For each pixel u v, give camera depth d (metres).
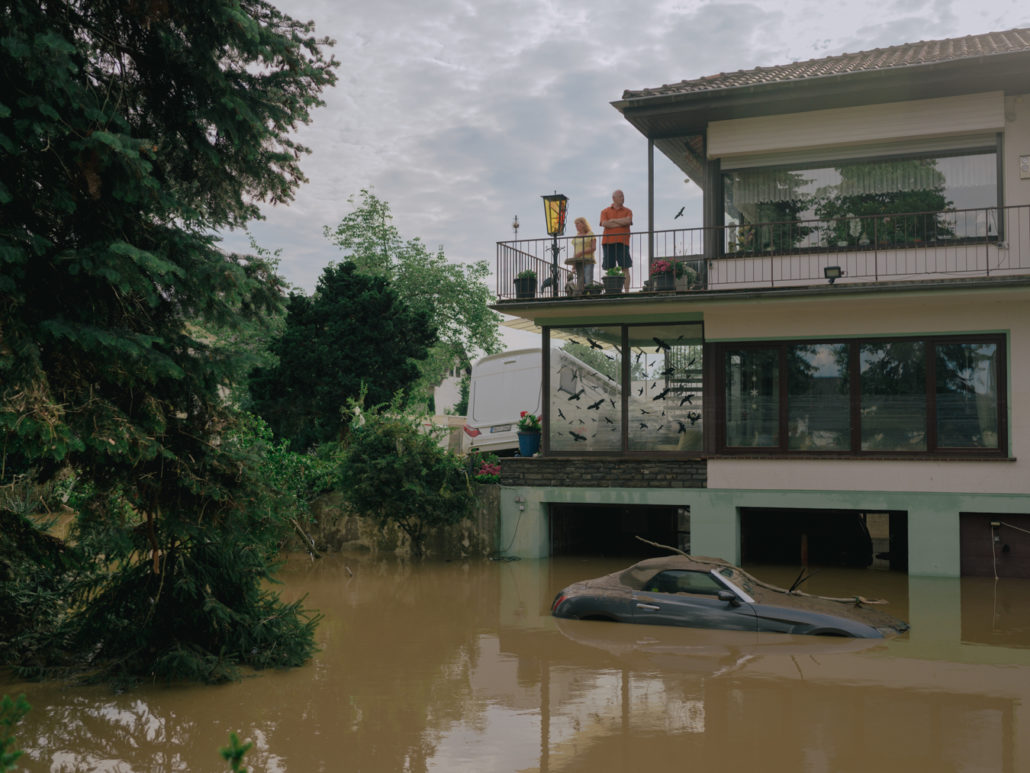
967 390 15.27
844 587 13.75
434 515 16.41
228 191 8.55
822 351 16.12
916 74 14.98
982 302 15.19
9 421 6.00
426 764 5.96
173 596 8.59
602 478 16.78
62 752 6.29
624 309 16.67
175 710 7.30
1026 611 11.47
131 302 7.39
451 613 11.50
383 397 22.17
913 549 15.07
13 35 6.18
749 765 5.85
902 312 15.65
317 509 17.92
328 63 8.41
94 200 6.94
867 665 8.38
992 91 15.45
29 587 9.27
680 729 6.59
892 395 15.67
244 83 8.05
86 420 6.79
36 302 6.90
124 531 8.10
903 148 16.08
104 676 8.28
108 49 7.51
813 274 16.33
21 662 8.66
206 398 7.98
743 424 16.44
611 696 7.48
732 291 15.63
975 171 15.66
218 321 8.07
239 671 8.44
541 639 9.78
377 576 14.88
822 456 15.67
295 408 22.25
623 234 17.67
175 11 7.23
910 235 15.84
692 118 16.95
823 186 16.55
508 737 6.48
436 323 38.56
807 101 16.03
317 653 9.31
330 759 6.09
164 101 7.95
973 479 14.88
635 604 10.34
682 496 16.34
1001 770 5.71
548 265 18.00
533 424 18.25
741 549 16.70
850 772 5.70
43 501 9.06
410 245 38.75
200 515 7.95
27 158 6.61
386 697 7.60
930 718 6.77
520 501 17.20
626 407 17.17
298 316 22.75
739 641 9.41
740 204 17.02
